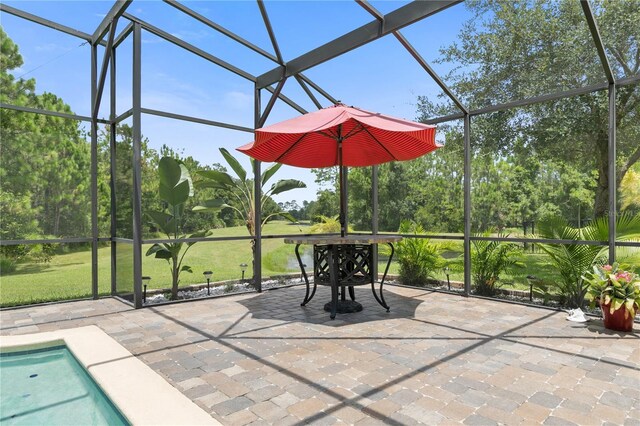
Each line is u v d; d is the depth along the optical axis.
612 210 4.49
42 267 5.85
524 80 6.74
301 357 3.29
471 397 2.52
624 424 2.17
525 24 6.79
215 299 5.80
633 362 3.12
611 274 4.12
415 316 4.64
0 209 5.27
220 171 6.36
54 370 3.47
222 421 2.25
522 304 5.21
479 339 3.74
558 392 2.59
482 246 5.93
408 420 2.24
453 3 4.09
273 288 6.75
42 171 5.55
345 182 7.94
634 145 4.67
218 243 6.41
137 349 3.52
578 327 4.12
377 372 2.95
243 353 3.40
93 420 2.56
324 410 2.37
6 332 4.11
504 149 5.73
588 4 3.71
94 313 4.92
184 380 2.83
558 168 5.21
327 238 4.66
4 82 5.95
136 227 5.22
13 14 5.18
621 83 4.39
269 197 7.18
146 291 5.77
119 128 5.86
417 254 6.73
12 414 2.65
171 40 5.66
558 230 5.14
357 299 5.68
